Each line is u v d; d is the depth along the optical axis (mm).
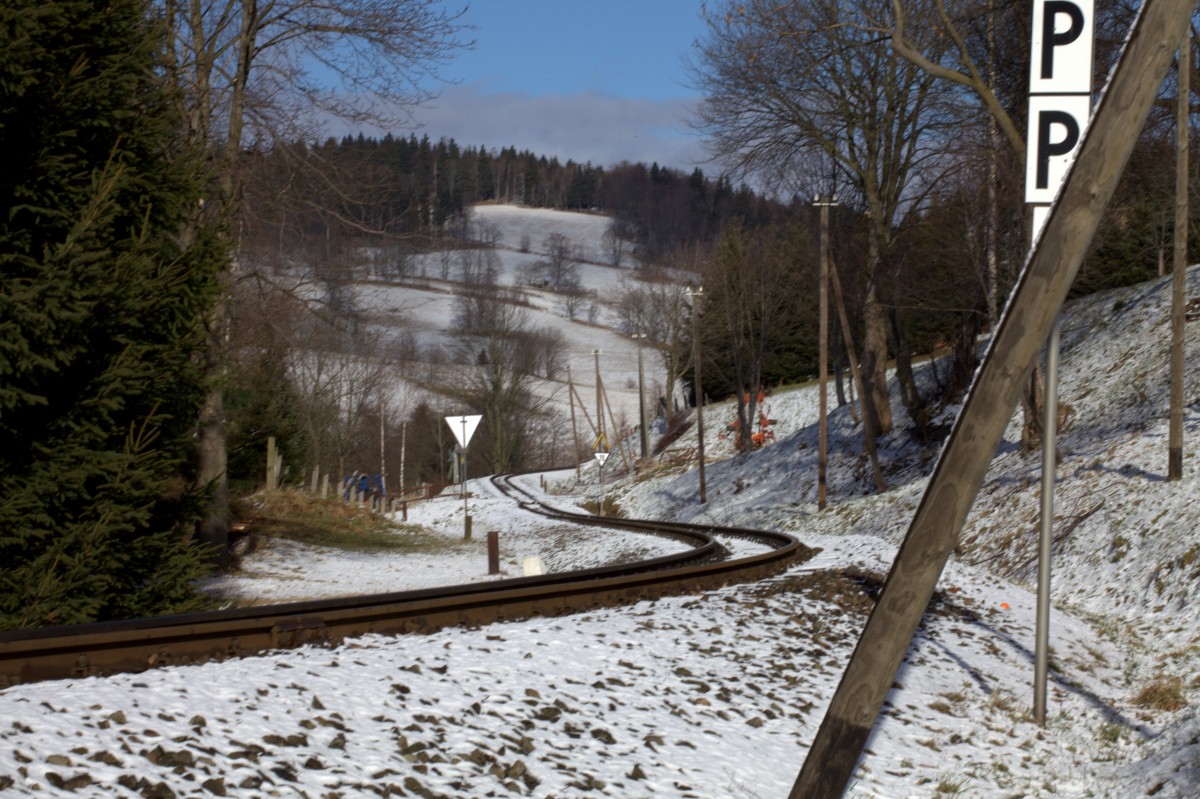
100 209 10898
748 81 37188
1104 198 4137
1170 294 32375
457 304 138000
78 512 11508
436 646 8734
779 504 42938
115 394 11211
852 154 41750
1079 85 7961
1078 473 23391
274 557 24484
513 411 102125
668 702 8344
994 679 11266
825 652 11188
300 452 38188
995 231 30203
